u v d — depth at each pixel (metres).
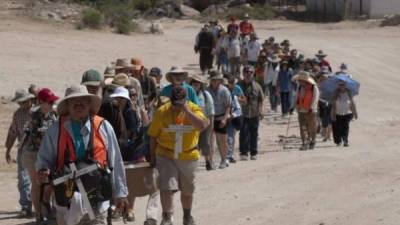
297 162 41.28
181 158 24.72
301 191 32.75
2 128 54.56
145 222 25.84
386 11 155.12
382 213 27.84
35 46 89.25
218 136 40.44
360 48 111.38
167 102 24.98
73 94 18.23
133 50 95.88
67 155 18.31
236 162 42.91
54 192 18.47
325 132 52.72
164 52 97.19
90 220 18.27
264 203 30.58
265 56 66.44
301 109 48.31
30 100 30.75
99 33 108.88
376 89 82.75
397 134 56.03
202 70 81.44
